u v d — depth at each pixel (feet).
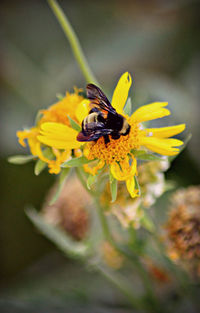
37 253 1.22
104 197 0.85
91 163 0.79
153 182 0.85
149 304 0.97
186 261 0.88
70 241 0.97
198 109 1.11
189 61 1.24
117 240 0.96
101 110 0.78
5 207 1.24
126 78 0.78
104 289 1.08
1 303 1.04
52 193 1.04
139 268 0.96
